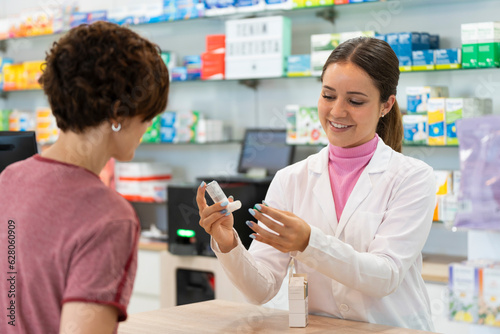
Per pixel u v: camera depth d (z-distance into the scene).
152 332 1.52
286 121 3.65
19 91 4.99
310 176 1.85
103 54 1.01
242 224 3.33
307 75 3.49
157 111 1.10
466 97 3.22
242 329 1.54
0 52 5.13
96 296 0.94
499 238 1.42
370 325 1.58
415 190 1.68
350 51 1.67
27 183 1.05
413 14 3.41
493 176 1.20
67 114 1.04
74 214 1.00
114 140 1.09
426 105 3.14
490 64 2.97
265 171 3.76
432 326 1.83
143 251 3.83
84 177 1.04
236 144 4.09
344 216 1.73
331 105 1.71
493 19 3.18
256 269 1.71
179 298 3.60
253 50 3.63
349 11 3.56
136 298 3.88
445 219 1.28
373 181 1.74
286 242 1.48
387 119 1.93
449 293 1.25
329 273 1.52
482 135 1.22
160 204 4.35
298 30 3.78
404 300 1.71
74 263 0.97
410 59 3.16
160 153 4.43
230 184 3.45
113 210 1.00
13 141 1.68
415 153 3.35
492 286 1.19
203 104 4.22
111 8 4.55
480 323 1.21
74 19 4.39
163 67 1.09
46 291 1.00
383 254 1.61
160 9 4.04
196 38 4.23
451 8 3.29
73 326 0.93
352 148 1.77
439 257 3.28
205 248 3.49
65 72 1.02
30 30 4.60
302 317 1.56
